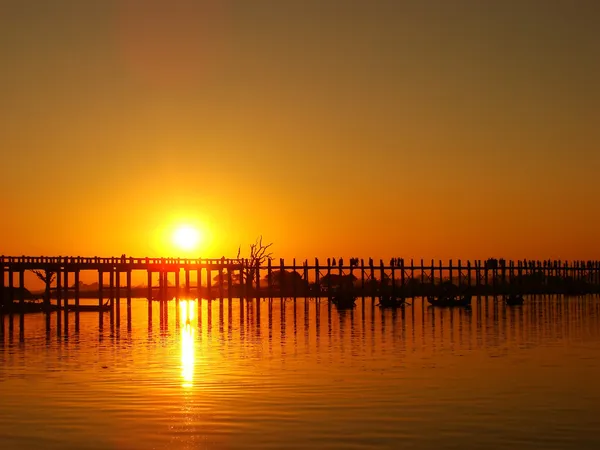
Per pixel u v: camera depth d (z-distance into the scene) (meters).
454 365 36.31
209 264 89.56
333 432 22.98
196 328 59.72
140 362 37.88
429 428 23.42
